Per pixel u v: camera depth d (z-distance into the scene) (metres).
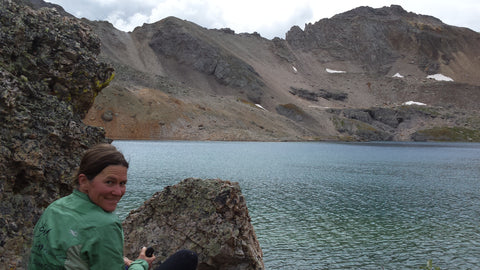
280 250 20.92
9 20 12.16
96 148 3.32
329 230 25.61
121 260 3.21
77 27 14.68
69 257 2.93
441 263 19.33
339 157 110.38
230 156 98.75
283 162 85.19
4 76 11.02
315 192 42.84
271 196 39.34
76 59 13.78
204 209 10.61
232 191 10.77
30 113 11.59
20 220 10.48
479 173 70.69
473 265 19.03
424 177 62.50
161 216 10.81
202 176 53.34
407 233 25.19
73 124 12.59
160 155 92.81
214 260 10.16
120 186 3.29
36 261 3.04
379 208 34.16
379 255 20.34
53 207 3.19
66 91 13.56
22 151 10.81
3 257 9.52
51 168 11.65
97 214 3.14
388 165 86.62
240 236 10.40
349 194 42.09
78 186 3.31
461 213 32.28
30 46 12.70
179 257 3.57
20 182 11.08
